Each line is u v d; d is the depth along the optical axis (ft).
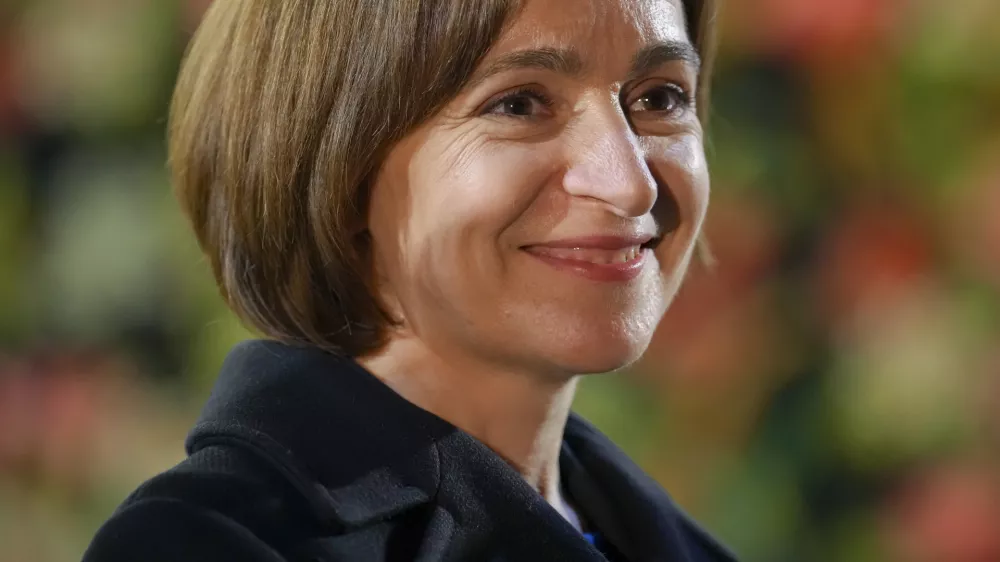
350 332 10.00
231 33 9.84
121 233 21.31
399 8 8.81
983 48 20.53
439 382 9.92
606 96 9.15
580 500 11.41
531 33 8.82
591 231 9.01
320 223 9.43
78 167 21.95
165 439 21.56
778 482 21.25
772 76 21.76
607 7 9.02
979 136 20.93
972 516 20.34
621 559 11.27
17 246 21.74
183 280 21.17
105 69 21.15
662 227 9.75
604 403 21.17
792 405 21.54
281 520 8.51
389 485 9.04
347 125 9.09
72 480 21.35
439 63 8.80
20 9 21.31
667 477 21.29
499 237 9.07
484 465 9.44
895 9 20.77
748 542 21.13
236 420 9.04
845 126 21.40
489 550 9.25
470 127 8.98
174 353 21.81
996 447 20.54
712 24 11.03
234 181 9.77
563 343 9.16
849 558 21.03
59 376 21.62
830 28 20.81
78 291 21.31
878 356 20.84
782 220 21.43
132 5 21.34
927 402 20.48
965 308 20.75
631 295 9.36
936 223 21.16
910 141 21.16
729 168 21.39
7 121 21.38
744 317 21.25
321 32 9.11
